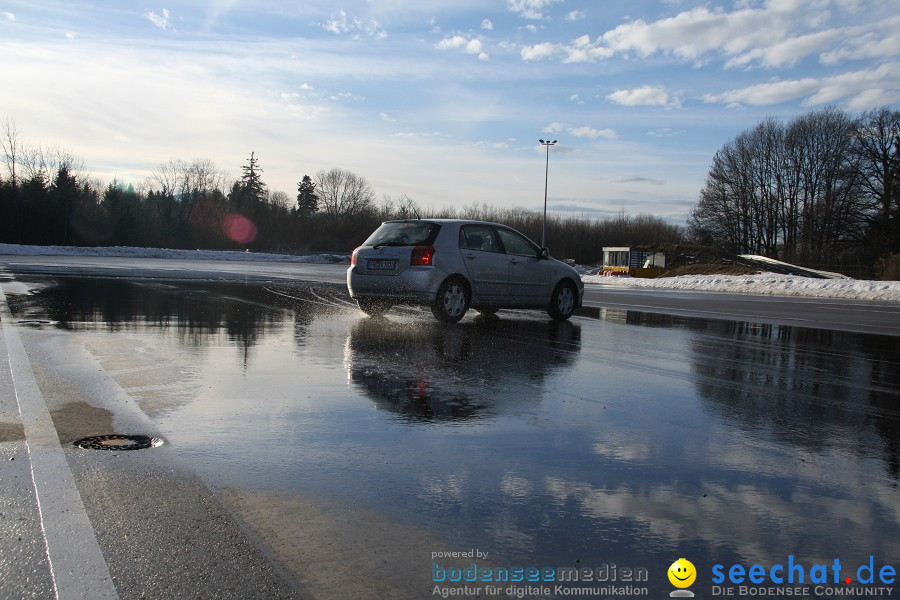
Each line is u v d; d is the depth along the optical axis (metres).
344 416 4.45
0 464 3.37
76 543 2.54
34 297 11.98
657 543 2.69
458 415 4.56
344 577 2.37
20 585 2.23
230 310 10.84
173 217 82.56
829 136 65.50
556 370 6.29
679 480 3.39
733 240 73.50
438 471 3.45
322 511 2.91
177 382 5.38
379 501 3.04
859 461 3.75
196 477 3.27
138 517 2.79
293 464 3.49
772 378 6.13
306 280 21.05
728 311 14.23
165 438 3.88
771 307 16.16
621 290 24.91
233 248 78.62
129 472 3.30
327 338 7.97
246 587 2.27
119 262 33.00
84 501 2.93
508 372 6.12
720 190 72.88
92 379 5.42
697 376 6.16
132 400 4.76
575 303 11.16
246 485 3.18
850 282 25.58
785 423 4.54
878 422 4.59
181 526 2.71
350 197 108.88
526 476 3.40
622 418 4.60
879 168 56.81
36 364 5.98
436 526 2.80
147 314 9.95
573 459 3.69
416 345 7.58
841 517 2.96
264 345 7.33
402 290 9.55
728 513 2.98
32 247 46.16
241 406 4.65
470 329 9.27
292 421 4.30
